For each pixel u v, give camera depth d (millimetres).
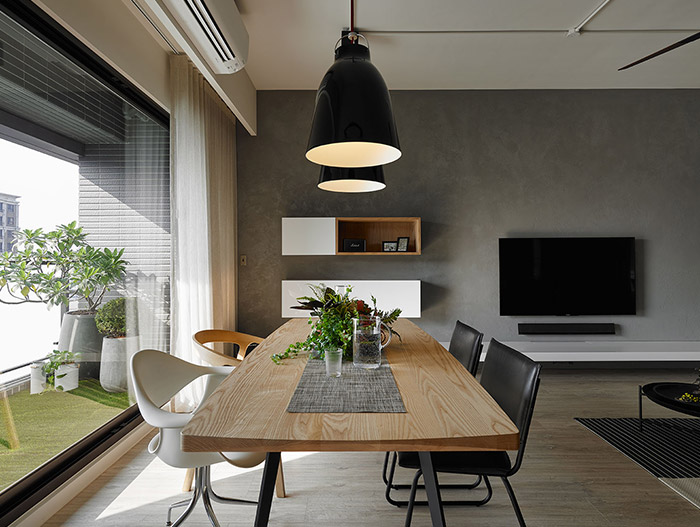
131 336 2908
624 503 2221
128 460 2703
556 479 2469
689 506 2191
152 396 1924
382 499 2275
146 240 3049
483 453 1792
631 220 4820
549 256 4742
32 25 1993
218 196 4008
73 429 2395
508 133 4805
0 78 1874
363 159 1969
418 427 1211
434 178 4801
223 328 4160
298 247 4523
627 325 4816
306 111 4766
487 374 2027
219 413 1310
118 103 2775
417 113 4789
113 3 2461
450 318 4801
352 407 1360
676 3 3186
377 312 2160
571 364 4891
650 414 3508
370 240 4770
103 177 2607
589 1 3152
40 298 2121
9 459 1916
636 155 4812
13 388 1942
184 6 2295
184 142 3268
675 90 4801
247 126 4434
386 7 3197
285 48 3816
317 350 2010
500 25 3459
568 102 4801
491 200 4805
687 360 4672
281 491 2283
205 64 3064
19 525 1885
